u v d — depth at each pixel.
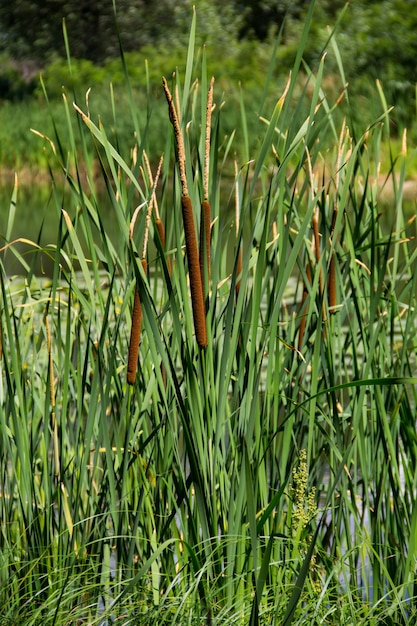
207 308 3.92
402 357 4.27
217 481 4.18
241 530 3.99
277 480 4.38
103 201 20.72
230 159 20.94
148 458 4.40
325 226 4.23
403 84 30.31
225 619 3.93
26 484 4.29
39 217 22.95
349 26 33.62
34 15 48.66
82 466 4.23
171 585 3.95
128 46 46.47
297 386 4.23
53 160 29.39
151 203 3.94
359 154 4.49
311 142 4.01
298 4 39.44
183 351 3.95
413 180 19.39
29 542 4.34
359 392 4.22
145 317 3.93
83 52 48.34
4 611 4.14
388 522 4.36
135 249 4.05
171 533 4.36
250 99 27.25
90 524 4.37
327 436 4.13
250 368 3.84
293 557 4.08
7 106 35.28
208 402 3.93
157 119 27.38
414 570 4.11
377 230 4.73
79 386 4.28
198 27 42.50
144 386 4.39
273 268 4.43
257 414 3.94
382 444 4.34
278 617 4.02
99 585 4.17
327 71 31.12
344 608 4.13
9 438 4.39
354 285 4.44
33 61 48.72
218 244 3.92
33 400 4.66
